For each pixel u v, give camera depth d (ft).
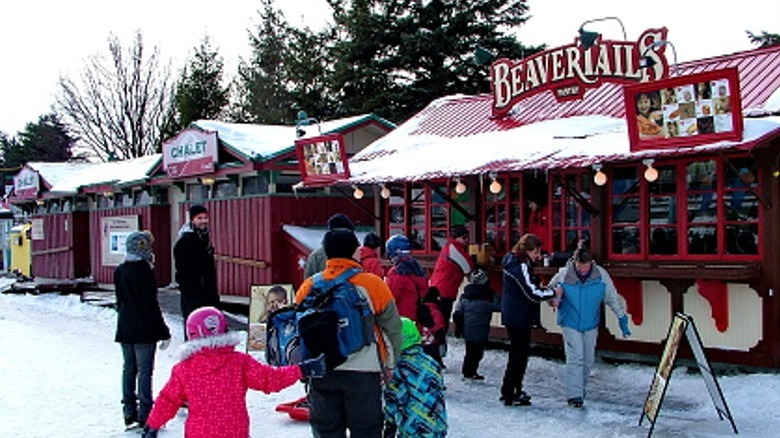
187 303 29.63
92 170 80.69
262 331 36.27
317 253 27.68
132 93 134.72
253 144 53.88
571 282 27.25
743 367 29.45
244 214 54.85
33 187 84.02
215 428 16.22
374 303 18.19
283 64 125.49
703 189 30.66
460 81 97.04
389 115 94.84
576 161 29.94
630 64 35.58
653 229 32.12
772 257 28.53
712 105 26.11
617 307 27.63
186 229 29.99
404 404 19.07
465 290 31.89
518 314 27.32
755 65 34.65
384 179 37.88
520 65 40.88
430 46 94.68
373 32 99.96
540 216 36.45
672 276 30.01
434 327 27.37
